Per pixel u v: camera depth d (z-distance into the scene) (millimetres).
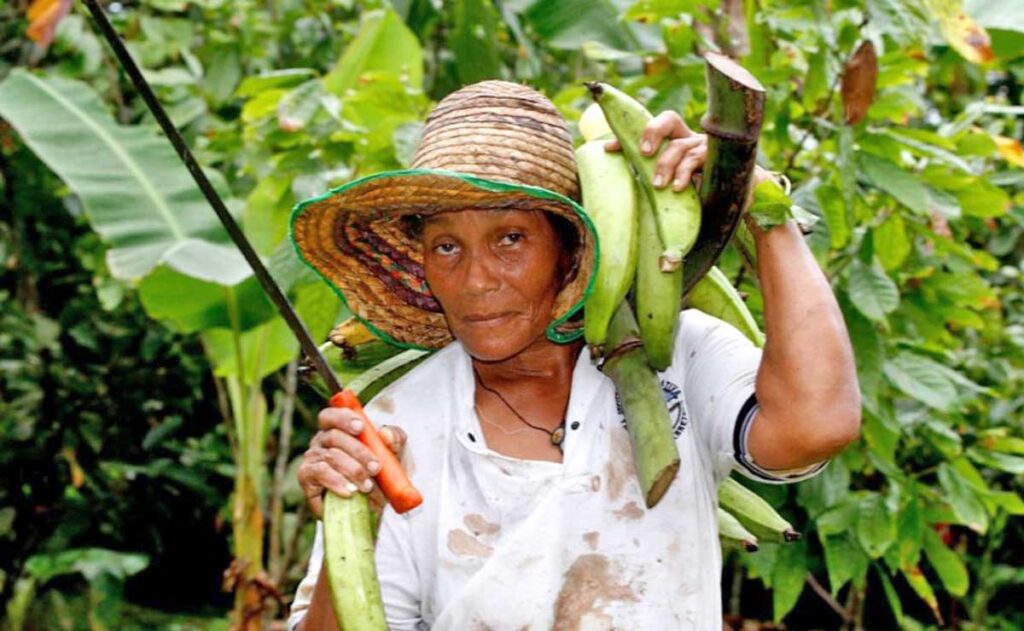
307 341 1622
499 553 1555
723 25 2920
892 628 5855
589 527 1578
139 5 5734
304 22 5078
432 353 1840
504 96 1620
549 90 4953
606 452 1608
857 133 2920
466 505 1610
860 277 2932
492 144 1570
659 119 1573
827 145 3123
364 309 1804
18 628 5395
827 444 1502
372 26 3980
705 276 1751
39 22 2969
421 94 3586
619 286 1549
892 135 2912
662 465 1520
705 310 1818
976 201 3158
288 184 3502
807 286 1544
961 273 3262
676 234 1510
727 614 5637
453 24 4555
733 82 1421
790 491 3475
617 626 1547
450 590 1577
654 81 3031
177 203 3617
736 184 1511
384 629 1483
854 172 2752
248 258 1580
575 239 1645
